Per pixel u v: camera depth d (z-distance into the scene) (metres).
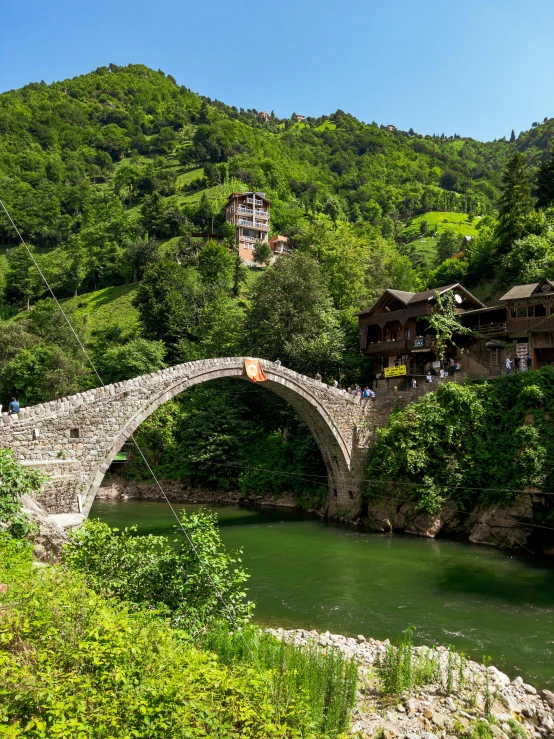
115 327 64.62
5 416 20.73
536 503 25.44
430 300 36.88
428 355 38.16
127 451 44.97
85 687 5.91
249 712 6.55
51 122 151.00
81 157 141.75
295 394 30.72
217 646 10.19
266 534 29.25
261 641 11.45
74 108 164.25
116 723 5.68
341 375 41.56
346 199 149.62
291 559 24.23
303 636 15.33
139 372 50.16
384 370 39.53
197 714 6.26
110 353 52.25
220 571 12.09
